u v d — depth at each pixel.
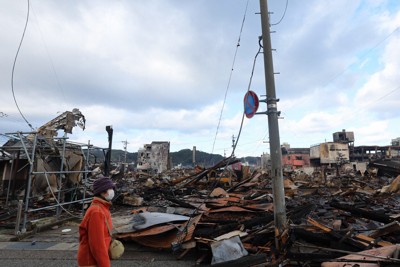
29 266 5.52
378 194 15.88
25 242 7.30
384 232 5.86
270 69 5.85
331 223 6.82
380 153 75.56
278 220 5.48
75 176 12.05
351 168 55.69
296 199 14.87
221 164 20.03
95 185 2.97
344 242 5.27
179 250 6.03
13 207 11.03
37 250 6.57
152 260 5.80
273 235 6.15
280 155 5.67
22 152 12.06
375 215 7.88
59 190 10.17
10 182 11.77
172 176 38.47
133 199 14.43
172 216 7.31
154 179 29.47
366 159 73.62
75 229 8.94
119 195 14.73
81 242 2.79
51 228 9.01
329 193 18.09
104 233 2.85
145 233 6.37
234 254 5.27
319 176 39.69
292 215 7.67
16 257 6.05
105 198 2.99
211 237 6.06
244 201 10.69
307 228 5.67
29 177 8.36
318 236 5.45
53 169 11.52
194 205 10.23
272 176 5.66
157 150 78.06
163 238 6.49
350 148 76.62
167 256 6.06
